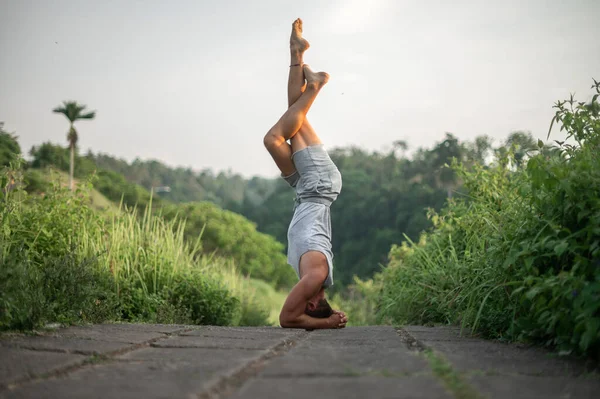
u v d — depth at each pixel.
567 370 2.04
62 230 5.18
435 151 64.44
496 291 3.28
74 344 2.60
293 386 1.70
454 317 4.11
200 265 7.43
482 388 1.69
